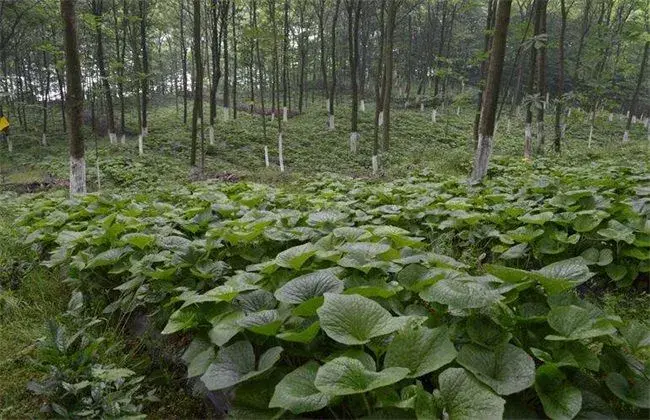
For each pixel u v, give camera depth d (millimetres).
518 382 2070
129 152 20312
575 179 7766
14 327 4164
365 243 3492
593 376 2564
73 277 4516
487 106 9703
